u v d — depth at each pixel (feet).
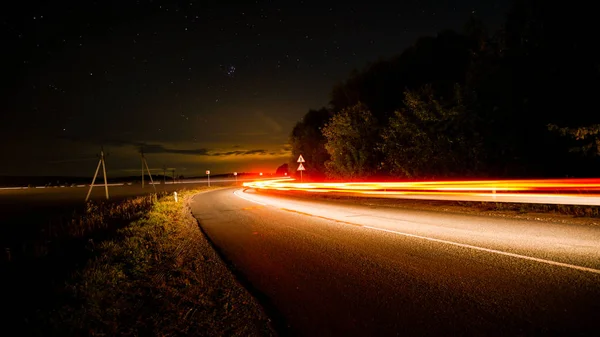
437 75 92.38
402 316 13.73
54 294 16.88
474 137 65.77
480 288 15.87
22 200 135.74
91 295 16.43
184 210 61.82
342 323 13.61
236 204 72.49
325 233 32.37
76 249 29.04
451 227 30.99
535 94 51.39
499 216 35.53
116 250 26.61
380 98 108.27
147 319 14.87
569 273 16.90
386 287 17.02
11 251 30.60
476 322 12.73
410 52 103.14
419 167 77.92
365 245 26.17
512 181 52.80
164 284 19.61
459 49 90.84
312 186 114.21
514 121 57.52
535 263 18.78
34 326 13.35
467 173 68.39
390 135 86.07
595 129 41.37
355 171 110.01
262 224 41.19
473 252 21.86
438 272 18.54
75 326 13.41
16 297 16.96
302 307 15.48
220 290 18.38
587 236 24.41
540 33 47.65
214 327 14.01
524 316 12.90
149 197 86.53
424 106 74.74
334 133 115.85
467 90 66.08
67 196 156.46
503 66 55.42
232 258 25.32
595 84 42.91
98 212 63.21
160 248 29.01
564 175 53.47
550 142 53.52
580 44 43.32
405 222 35.40
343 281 18.45
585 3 42.01
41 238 40.01
